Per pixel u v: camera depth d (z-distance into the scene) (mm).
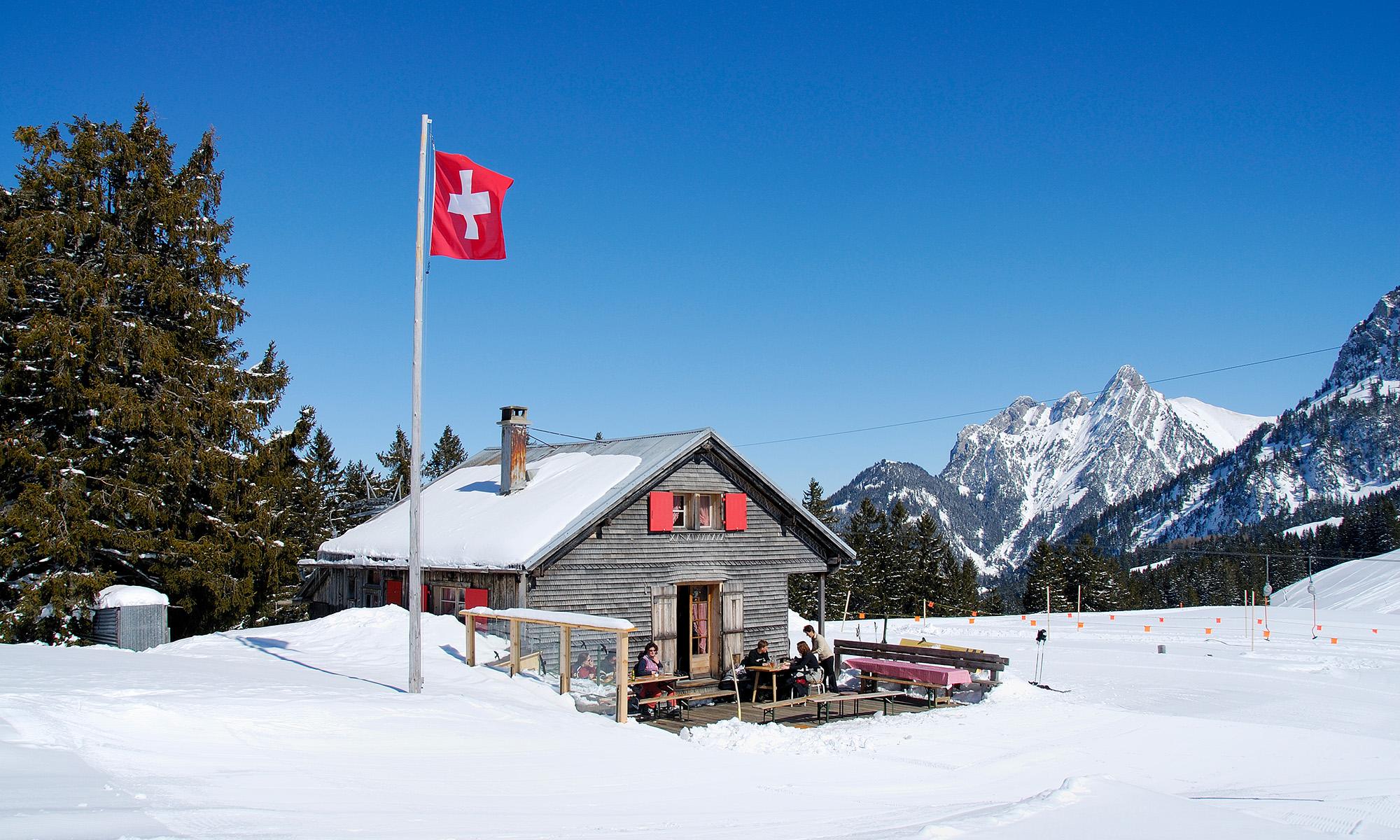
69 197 25359
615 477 23266
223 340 28234
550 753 11141
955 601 89500
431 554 23047
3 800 6348
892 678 20531
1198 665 27688
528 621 17078
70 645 21359
